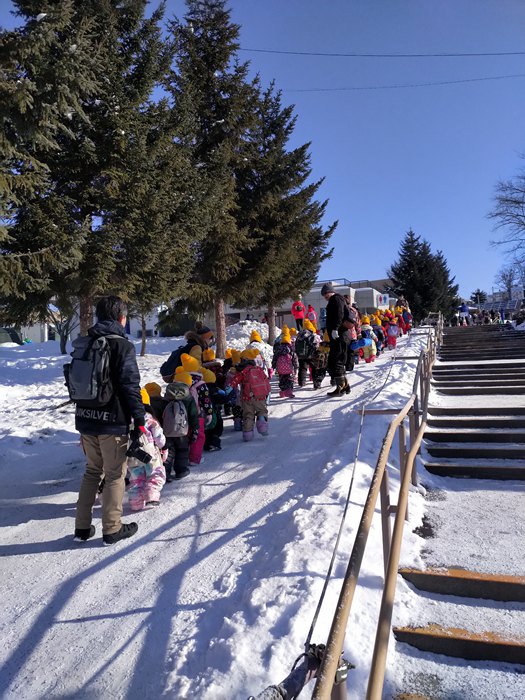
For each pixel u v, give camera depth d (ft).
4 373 51.19
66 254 30.94
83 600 11.57
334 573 11.05
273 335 77.82
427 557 12.30
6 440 25.34
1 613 11.30
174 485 18.58
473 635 9.51
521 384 31.14
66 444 25.43
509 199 128.16
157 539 14.33
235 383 23.97
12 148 23.79
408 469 12.02
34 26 22.99
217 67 59.41
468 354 46.03
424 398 23.73
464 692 8.45
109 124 35.12
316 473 18.31
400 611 10.27
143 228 37.50
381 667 6.12
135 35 38.11
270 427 26.16
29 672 9.44
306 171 66.44
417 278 159.53
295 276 78.59
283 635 9.22
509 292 238.48
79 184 36.29
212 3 58.44
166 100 40.27
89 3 34.76
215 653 9.18
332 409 28.22
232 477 18.97
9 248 31.83
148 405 17.42
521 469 18.26
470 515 14.98
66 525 15.92
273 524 14.48
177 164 41.06
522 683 8.66
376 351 52.65
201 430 20.77
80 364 13.57
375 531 13.11
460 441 21.66
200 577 12.08
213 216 50.93
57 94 23.58
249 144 63.52
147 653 9.67
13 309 35.37
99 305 14.33
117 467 14.14
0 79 21.77
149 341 92.73
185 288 47.50
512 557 12.11
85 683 9.05
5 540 15.05
